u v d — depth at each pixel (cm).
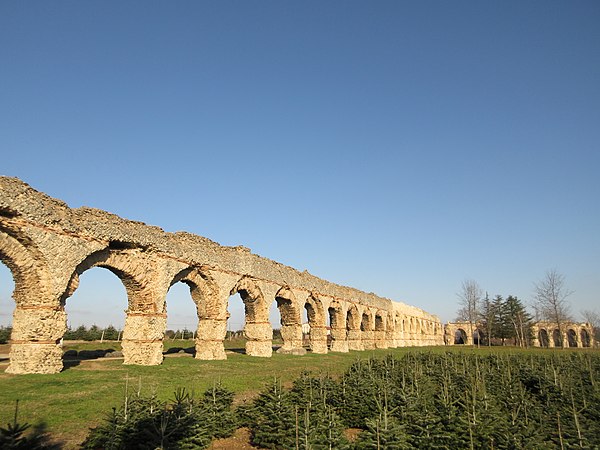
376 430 990
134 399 1108
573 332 8600
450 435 1031
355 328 5272
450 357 2744
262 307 3394
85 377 1725
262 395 1322
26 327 1786
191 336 5809
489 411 1147
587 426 1165
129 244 2247
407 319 7712
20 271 1770
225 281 2955
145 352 2278
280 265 3744
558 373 1966
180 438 971
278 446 1084
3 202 1634
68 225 1908
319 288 4394
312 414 1156
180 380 1795
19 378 1617
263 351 3288
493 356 3123
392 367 2097
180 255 2583
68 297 1944
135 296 2345
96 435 980
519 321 7938
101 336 5062
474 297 8119
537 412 1249
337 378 2058
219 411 1216
